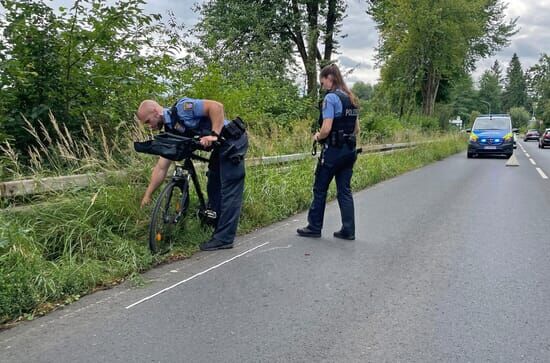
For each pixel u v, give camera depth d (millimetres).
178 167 5465
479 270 4844
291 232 6438
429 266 4965
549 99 78438
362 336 3369
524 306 3920
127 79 6629
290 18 24703
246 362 3002
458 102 81938
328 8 26125
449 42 28250
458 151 29125
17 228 4195
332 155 5828
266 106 13945
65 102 6293
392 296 4117
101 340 3273
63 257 4434
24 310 3695
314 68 23766
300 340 3301
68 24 6203
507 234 6395
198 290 4211
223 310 3787
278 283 4406
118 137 6371
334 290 4246
